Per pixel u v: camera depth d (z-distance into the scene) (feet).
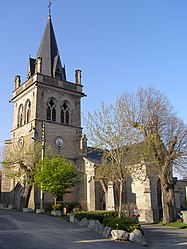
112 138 71.10
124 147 71.10
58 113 136.56
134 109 83.20
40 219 77.97
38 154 115.65
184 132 95.14
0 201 145.79
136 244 51.72
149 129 90.74
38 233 54.19
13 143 140.46
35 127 125.90
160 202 116.88
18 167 123.54
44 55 146.82
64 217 87.04
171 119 97.25
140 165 80.53
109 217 63.62
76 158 134.72
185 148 93.97
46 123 129.90
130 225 56.90
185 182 171.32
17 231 55.06
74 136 138.72
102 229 59.21
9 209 121.90
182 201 165.89
